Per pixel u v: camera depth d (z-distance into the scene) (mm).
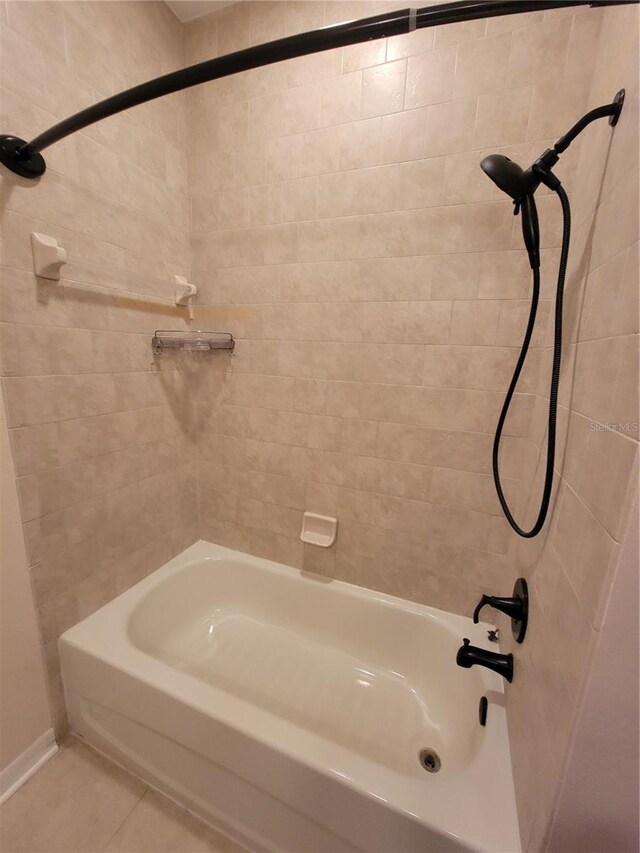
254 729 888
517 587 1024
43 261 984
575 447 697
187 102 1409
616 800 534
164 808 1055
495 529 1260
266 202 1354
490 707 1010
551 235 1032
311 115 1229
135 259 1290
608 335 586
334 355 1358
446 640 1295
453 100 1064
